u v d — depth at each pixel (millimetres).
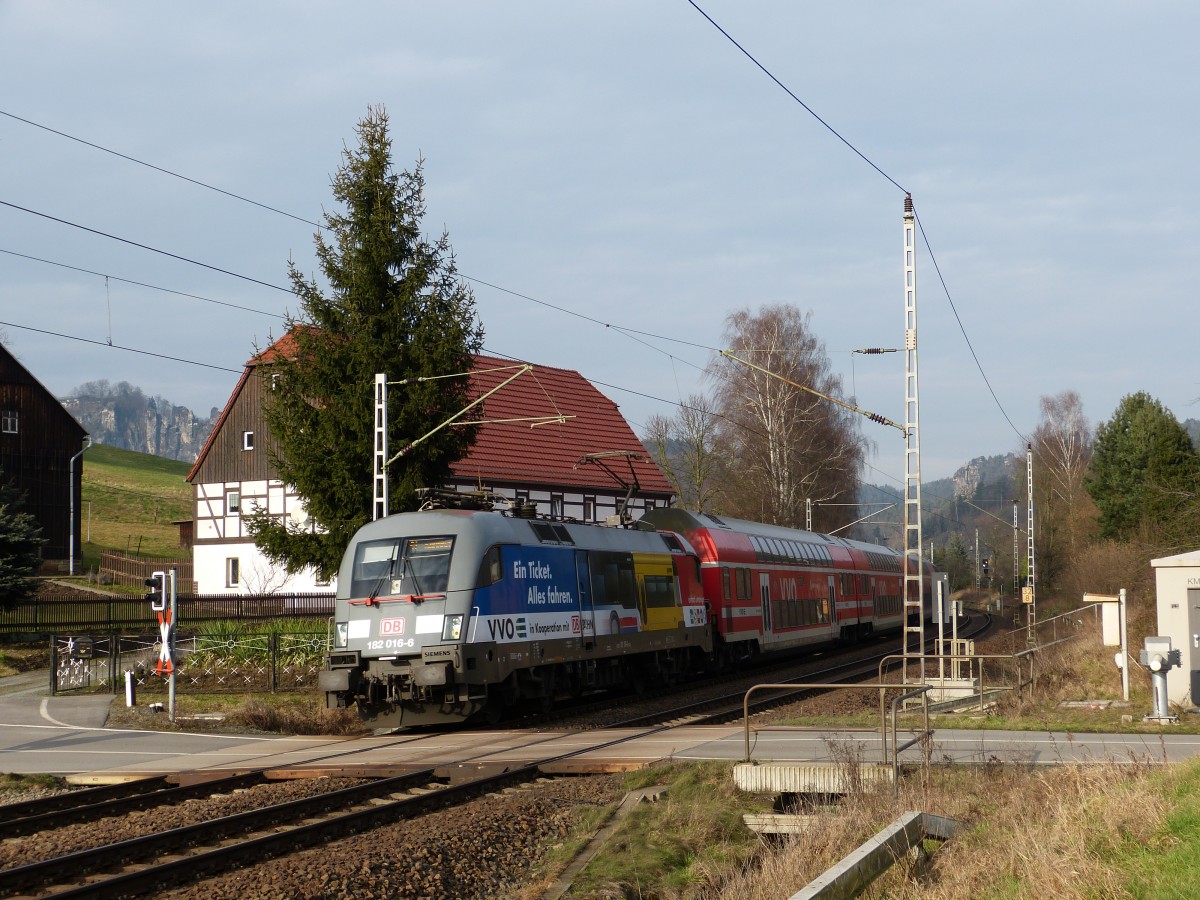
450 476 30234
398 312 29047
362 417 28328
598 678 25078
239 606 42156
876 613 48688
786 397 55562
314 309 29312
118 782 15695
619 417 62938
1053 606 69438
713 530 32969
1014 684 24953
